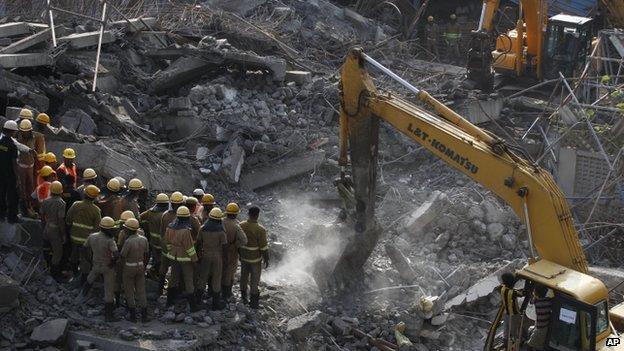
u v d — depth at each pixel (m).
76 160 21.47
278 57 30.25
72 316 16.98
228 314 17.98
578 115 26.83
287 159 25.20
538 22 32.94
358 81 18.78
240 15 34.66
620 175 24.72
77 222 17.50
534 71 33.91
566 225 16.81
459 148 17.77
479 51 32.12
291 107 27.50
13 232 18.23
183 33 30.42
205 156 24.67
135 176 22.14
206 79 27.83
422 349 19.02
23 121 18.45
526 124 30.59
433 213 22.88
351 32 37.12
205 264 17.80
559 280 15.40
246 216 22.86
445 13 43.47
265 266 18.66
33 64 24.20
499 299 20.36
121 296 18.08
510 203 17.30
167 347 16.30
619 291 21.14
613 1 33.53
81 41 26.33
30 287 17.50
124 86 26.53
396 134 27.66
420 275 21.33
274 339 18.06
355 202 19.95
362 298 20.33
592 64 29.75
